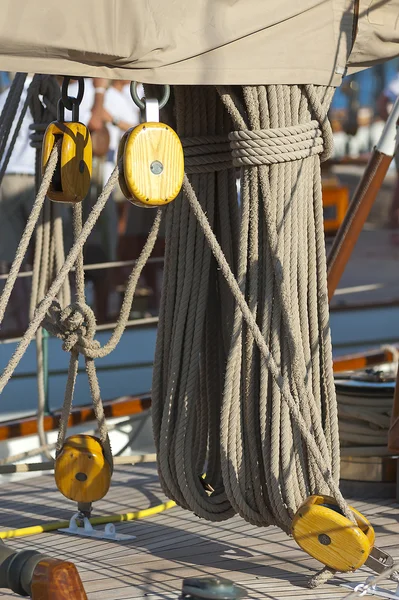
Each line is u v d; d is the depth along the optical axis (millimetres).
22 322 8094
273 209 3646
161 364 4012
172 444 3912
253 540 4098
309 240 3781
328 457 3666
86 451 4113
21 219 7621
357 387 4703
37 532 4207
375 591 3434
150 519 4422
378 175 4500
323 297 3791
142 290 8500
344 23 3744
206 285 3912
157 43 3270
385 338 8766
